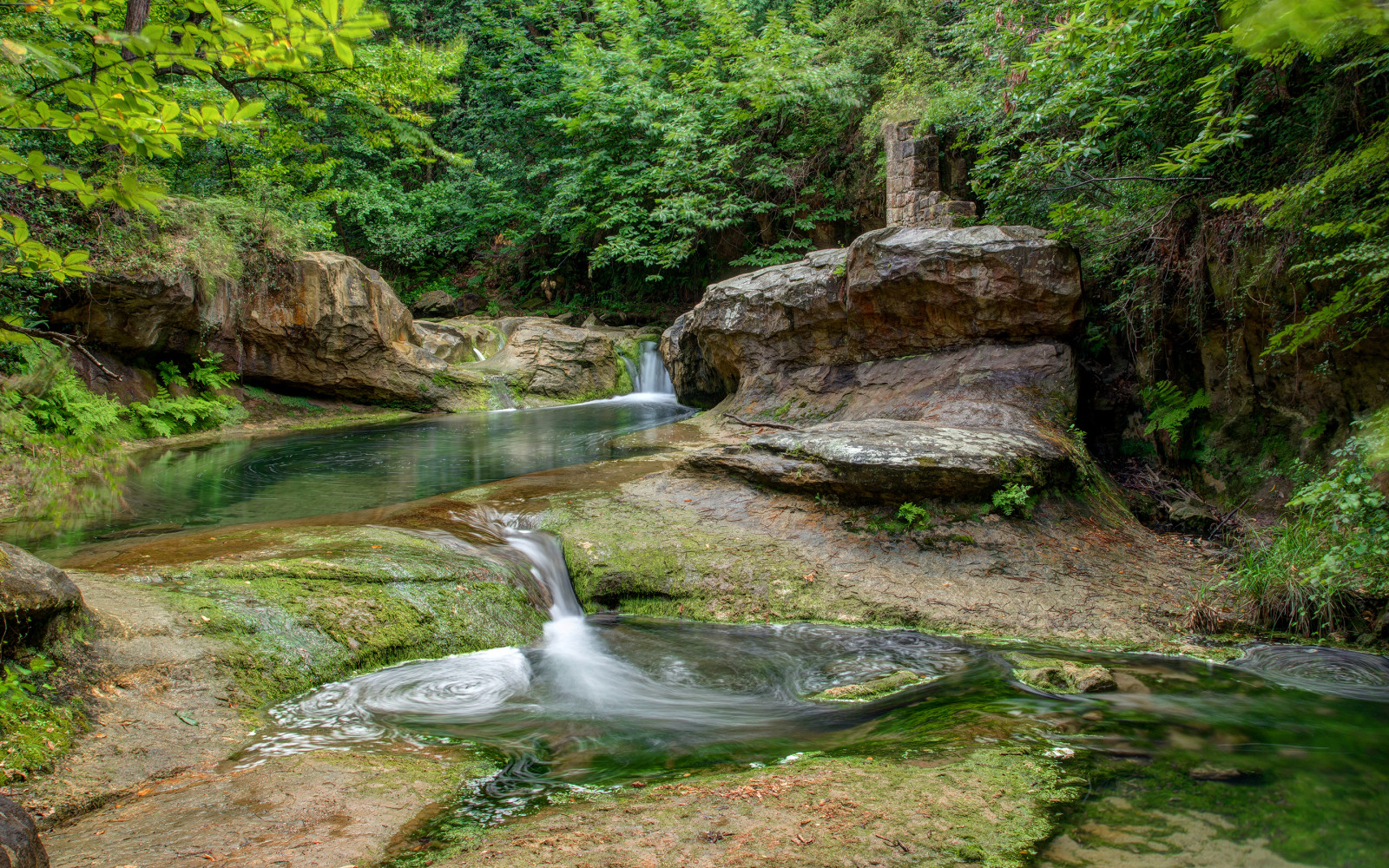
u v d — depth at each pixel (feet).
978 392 30.81
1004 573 21.44
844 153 63.26
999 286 31.04
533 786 11.67
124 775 11.54
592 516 25.11
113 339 42.22
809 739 13.70
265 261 48.39
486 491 27.94
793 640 19.20
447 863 9.07
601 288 84.23
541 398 60.85
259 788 11.13
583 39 73.92
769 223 67.46
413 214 81.82
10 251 7.60
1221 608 19.49
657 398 62.90
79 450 28.07
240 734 13.30
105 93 6.79
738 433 37.27
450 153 81.56
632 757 12.93
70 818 10.39
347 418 52.31
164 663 14.07
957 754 12.19
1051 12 29.99
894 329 34.81
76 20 6.87
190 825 10.01
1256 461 25.35
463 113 90.74
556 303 83.35
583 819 10.14
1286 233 21.75
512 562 21.67
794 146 63.36
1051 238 30.07
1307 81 21.25
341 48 6.58
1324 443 23.15
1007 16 32.07
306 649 16.03
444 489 30.27
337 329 51.19
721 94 66.90
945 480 23.15
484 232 88.94
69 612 13.44
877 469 23.44
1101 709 14.32
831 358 37.55
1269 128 22.58
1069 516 24.44
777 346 39.47
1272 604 18.74
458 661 17.60
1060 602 20.08
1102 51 22.49
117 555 19.56
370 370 53.47
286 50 6.63
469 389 57.47
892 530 23.32
